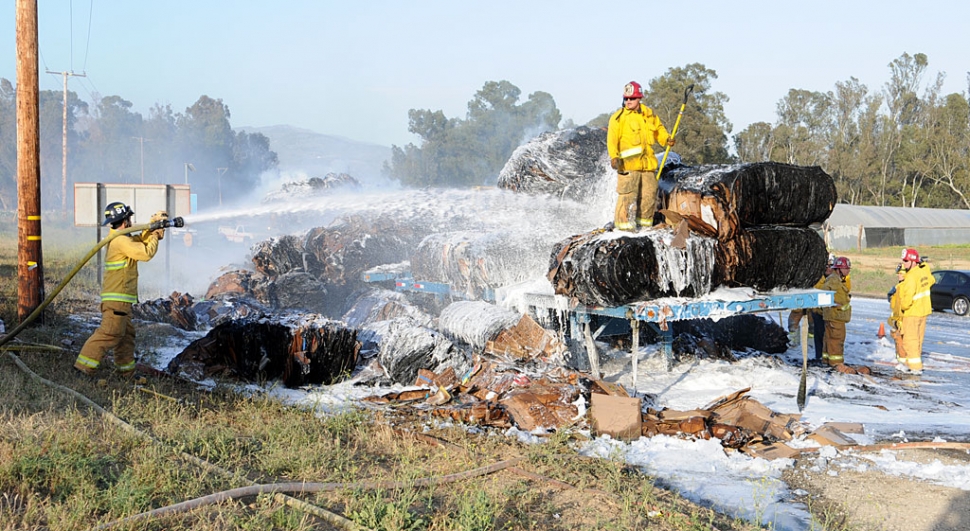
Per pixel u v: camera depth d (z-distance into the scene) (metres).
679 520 5.18
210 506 4.80
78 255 24.41
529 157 12.56
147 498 4.77
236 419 7.34
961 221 64.31
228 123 120.31
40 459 5.19
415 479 5.63
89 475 5.04
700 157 63.16
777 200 10.13
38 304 11.72
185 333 12.80
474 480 5.85
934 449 7.64
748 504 6.00
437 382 9.27
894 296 12.55
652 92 63.50
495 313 10.34
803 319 9.88
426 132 70.81
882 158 91.25
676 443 7.55
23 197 11.59
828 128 99.56
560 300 9.99
